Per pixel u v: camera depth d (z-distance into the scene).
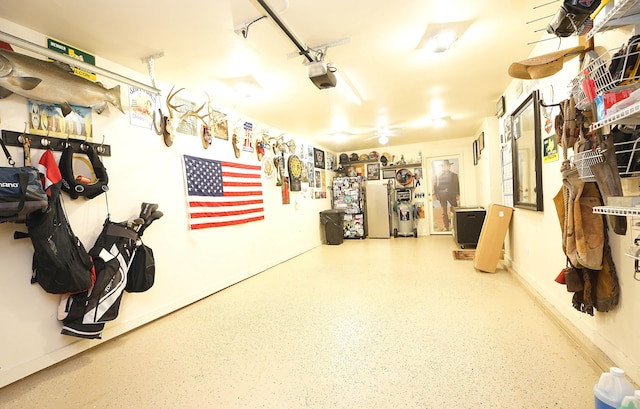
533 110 2.72
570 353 1.89
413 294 3.16
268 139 4.98
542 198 2.65
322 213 6.93
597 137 1.48
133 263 2.50
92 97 2.30
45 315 2.04
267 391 1.68
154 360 2.09
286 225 5.39
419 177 7.58
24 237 1.93
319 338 2.28
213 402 1.62
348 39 2.39
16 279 1.91
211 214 3.58
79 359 2.14
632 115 1.09
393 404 1.51
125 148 2.64
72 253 2.03
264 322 2.65
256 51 2.51
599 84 1.38
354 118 4.85
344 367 1.88
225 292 3.59
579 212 1.66
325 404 1.55
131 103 2.72
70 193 2.18
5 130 1.89
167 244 3.00
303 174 6.23
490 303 2.80
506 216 3.78
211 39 2.30
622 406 1.03
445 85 3.53
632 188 1.43
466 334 2.21
